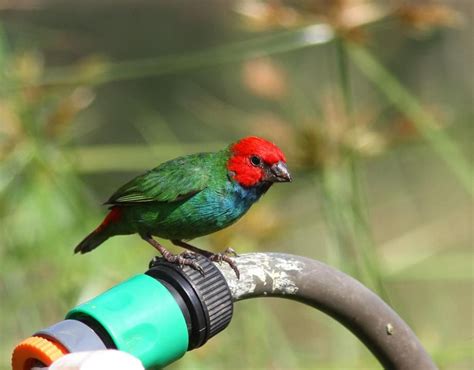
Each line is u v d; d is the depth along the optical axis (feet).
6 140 40.01
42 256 40.96
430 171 63.10
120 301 18.74
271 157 29.43
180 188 29.48
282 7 37.99
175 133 59.88
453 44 64.03
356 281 22.38
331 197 39.55
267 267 21.50
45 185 41.29
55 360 17.10
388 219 62.34
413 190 62.69
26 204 41.19
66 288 40.29
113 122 59.00
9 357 39.50
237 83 61.72
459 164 39.68
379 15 37.83
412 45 64.28
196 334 19.65
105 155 44.21
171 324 18.97
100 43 61.93
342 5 37.52
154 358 18.75
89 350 17.22
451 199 62.13
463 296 55.93
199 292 19.71
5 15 49.62
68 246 41.19
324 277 21.99
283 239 47.83
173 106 60.49
